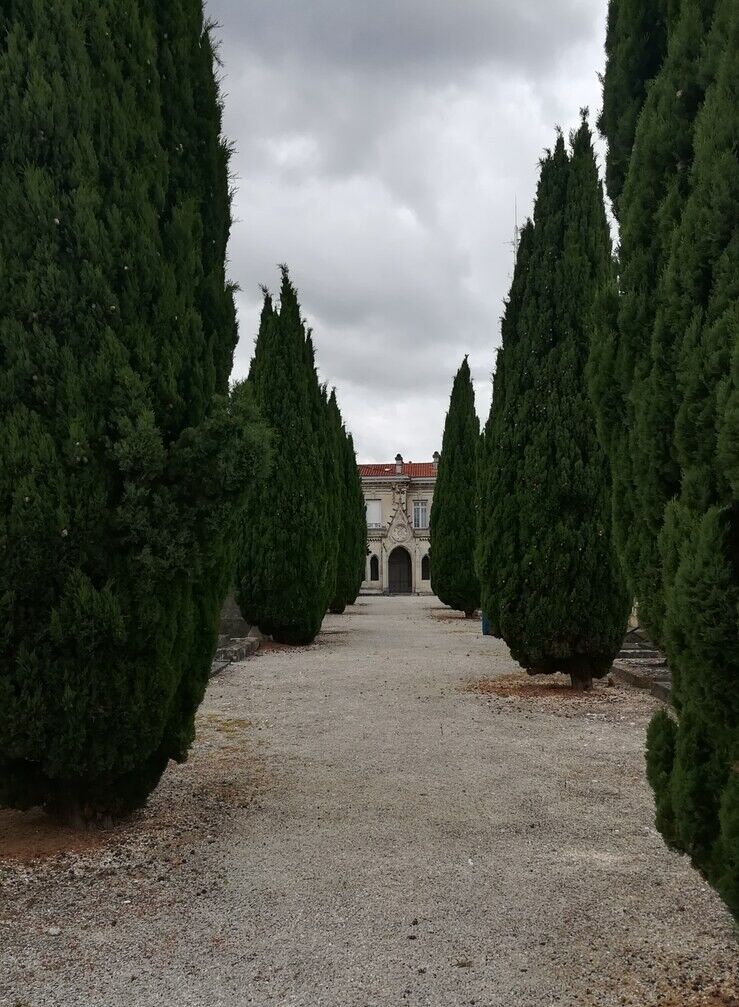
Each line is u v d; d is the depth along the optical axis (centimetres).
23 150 428
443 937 345
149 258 459
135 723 448
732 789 269
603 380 355
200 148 536
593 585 941
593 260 980
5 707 419
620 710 862
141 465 428
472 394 2514
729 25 289
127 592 440
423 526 5969
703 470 280
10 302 421
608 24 405
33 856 440
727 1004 286
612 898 382
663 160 331
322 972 318
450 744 707
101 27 451
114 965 324
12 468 410
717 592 263
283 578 1561
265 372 1580
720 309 280
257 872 420
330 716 841
